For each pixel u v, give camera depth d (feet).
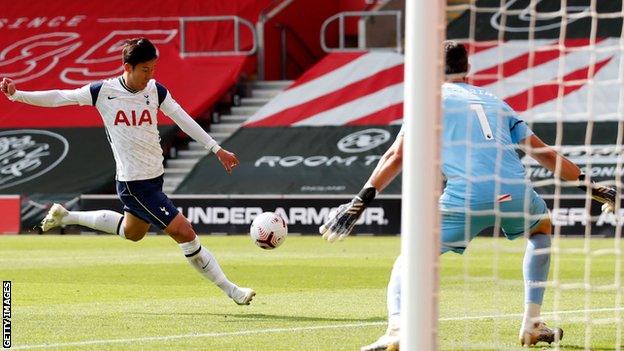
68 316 86.28
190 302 98.22
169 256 162.30
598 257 160.04
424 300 48.16
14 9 317.83
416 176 48.32
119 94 90.79
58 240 210.18
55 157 258.16
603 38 272.92
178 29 301.02
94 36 303.89
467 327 74.43
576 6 283.38
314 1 325.42
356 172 245.45
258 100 287.89
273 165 251.80
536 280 68.59
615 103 251.19
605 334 75.56
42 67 294.25
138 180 91.66
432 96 48.32
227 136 274.16
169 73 285.84
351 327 79.56
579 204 210.79
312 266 143.13
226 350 67.72
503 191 66.23
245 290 91.76
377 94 271.49
